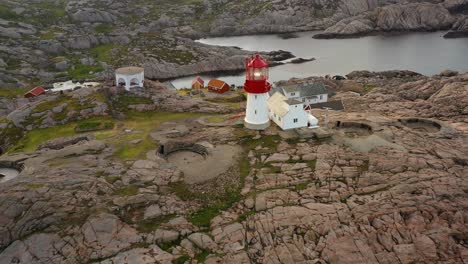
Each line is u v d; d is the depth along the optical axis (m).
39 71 112.25
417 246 36.00
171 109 66.19
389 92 83.81
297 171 44.97
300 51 155.50
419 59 136.00
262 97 54.44
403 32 182.88
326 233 36.78
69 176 43.50
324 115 62.66
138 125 59.94
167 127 58.56
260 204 40.03
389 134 53.31
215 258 34.31
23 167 46.81
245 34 195.00
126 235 36.16
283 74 123.94
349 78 111.75
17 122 61.91
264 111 55.41
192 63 132.12
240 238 36.31
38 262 33.78
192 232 37.00
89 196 40.28
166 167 46.59
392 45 159.12
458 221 38.19
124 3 198.25
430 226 37.66
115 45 142.12
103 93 68.38
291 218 38.12
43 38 134.38
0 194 39.88
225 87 91.38
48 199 39.41
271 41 177.12
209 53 140.38
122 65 124.38
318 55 147.75
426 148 49.56
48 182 42.03
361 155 47.84
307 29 198.50
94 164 46.69
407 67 127.06
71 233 36.19
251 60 55.47
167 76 126.12
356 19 189.62
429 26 185.88
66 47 134.38
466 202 40.06
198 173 45.72
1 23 138.38
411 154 47.75
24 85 101.75
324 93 74.75
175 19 197.25
